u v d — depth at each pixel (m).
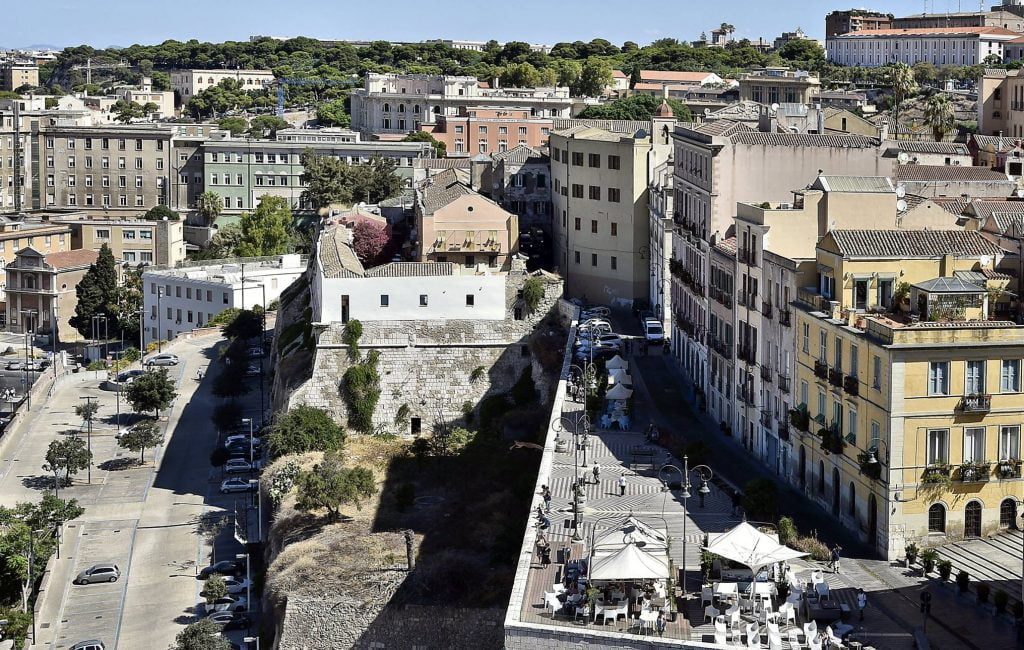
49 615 144.88
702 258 151.88
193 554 161.75
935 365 95.56
